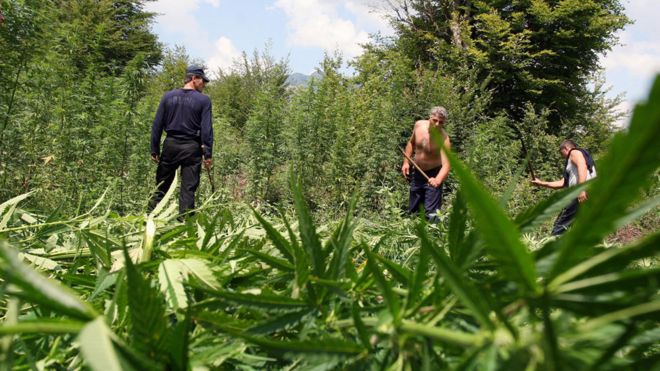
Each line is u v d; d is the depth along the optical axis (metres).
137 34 32.12
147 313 0.48
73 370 0.72
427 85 14.41
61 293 0.40
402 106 12.01
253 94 27.14
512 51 20.28
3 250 0.35
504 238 0.33
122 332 0.73
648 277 0.35
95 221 1.38
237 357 0.69
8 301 0.90
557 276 0.36
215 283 0.85
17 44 6.61
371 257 0.51
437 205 6.41
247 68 28.77
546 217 0.52
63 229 1.43
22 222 1.80
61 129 7.61
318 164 10.65
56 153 7.33
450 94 14.87
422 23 23.55
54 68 7.81
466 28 21.22
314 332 0.65
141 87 9.83
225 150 11.20
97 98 8.52
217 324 0.63
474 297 0.39
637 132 0.25
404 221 2.12
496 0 22.06
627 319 0.40
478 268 0.76
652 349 0.59
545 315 0.36
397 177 10.45
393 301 0.50
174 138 6.58
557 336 0.39
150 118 9.34
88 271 1.20
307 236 0.66
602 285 0.37
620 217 0.29
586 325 0.39
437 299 0.54
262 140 10.48
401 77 13.68
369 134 10.77
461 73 18.77
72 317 0.45
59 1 26.59
